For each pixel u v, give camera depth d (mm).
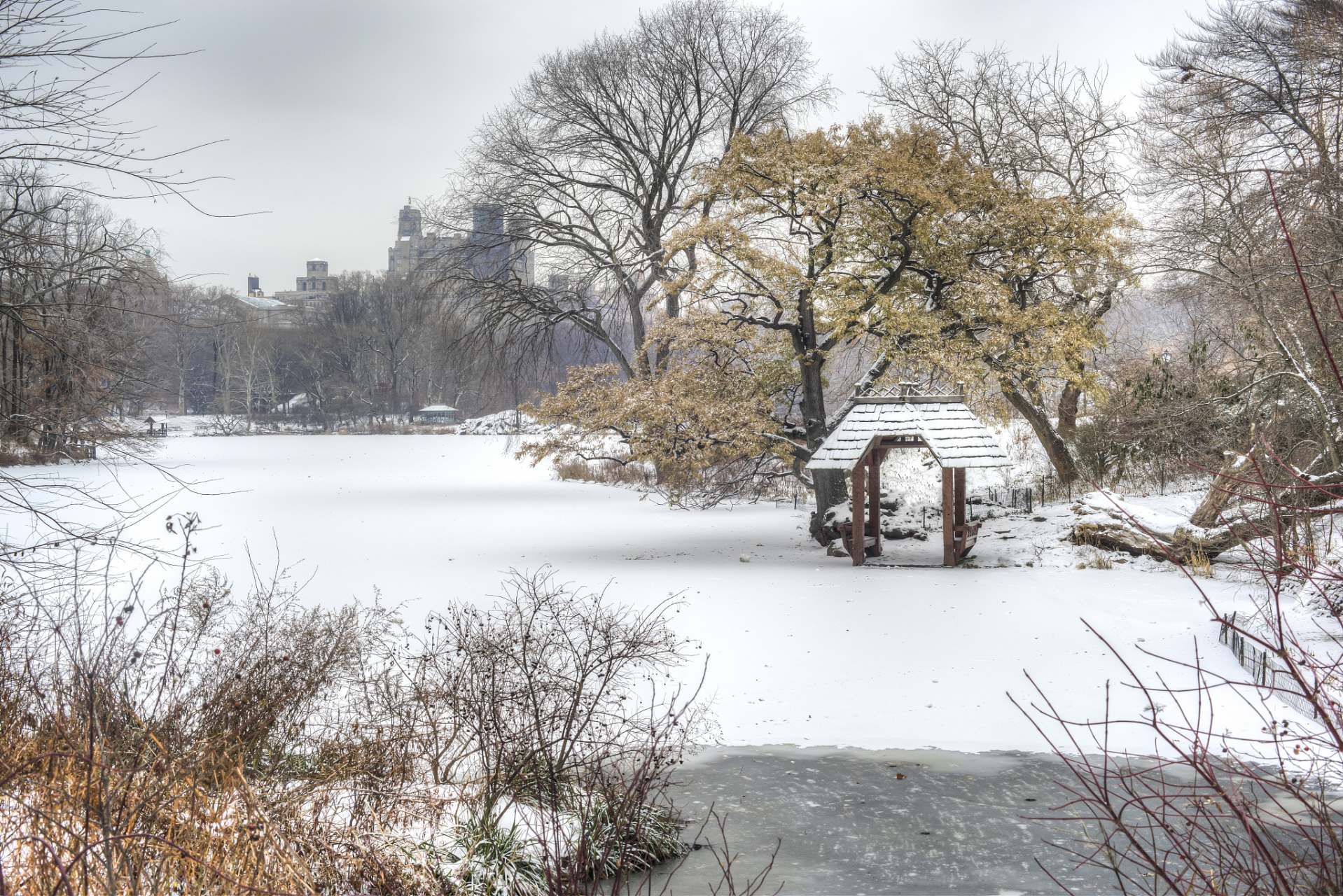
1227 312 17281
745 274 20156
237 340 98688
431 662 6301
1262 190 16000
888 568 16125
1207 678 8375
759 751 7035
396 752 5152
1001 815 5680
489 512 26578
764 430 20078
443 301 38438
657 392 19312
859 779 6395
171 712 4758
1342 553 8930
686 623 11422
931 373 21109
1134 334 24828
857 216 19750
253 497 30781
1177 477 18094
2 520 17422
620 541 20188
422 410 110000
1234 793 3178
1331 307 11586
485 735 5305
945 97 23984
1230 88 18547
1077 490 20203
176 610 5516
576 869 4246
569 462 42281
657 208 35844
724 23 34500
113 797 3334
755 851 5160
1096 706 7895
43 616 6004
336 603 12086
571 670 6848
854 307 18734
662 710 7840
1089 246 19484
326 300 111875
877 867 4906
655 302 21375
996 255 21484
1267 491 3256
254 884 3141
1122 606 11555
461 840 4555
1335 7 15555
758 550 18672
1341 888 2768
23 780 3309
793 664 9516
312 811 4129
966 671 9164
